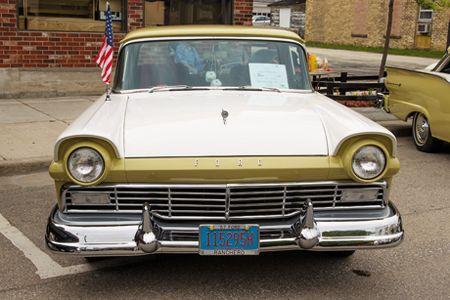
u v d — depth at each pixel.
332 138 3.53
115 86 4.64
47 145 7.49
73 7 11.11
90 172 3.29
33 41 10.75
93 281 3.87
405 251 4.45
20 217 5.19
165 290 3.73
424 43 34.66
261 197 3.40
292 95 4.51
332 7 40.44
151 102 4.13
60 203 3.41
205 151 3.38
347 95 11.20
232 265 4.12
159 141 3.44
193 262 4.16
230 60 4.71
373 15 36.97
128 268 4.07
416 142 8.33
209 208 3.39
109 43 7.40
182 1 12.01
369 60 26.52
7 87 10.70
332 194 3.46
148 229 3.28
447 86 7.35
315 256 4.30
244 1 12.38
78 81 11.27
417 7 34.38
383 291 3.76
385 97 9.14
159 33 4.76
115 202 3.37
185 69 4.64
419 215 5.35
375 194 3.49
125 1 11.46
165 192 3.35
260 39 4.81
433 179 6.67
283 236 3.39
